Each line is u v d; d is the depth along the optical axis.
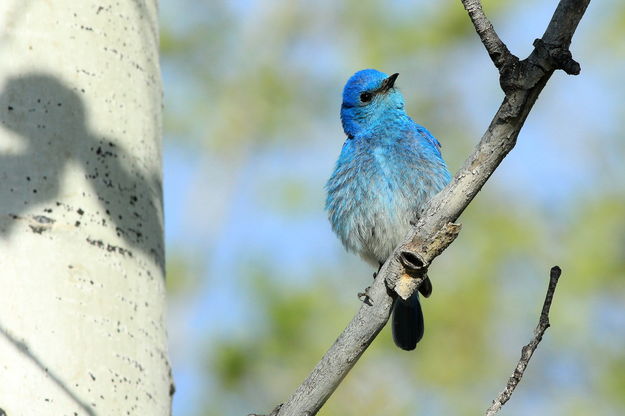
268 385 13.02
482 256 14.43
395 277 6.31
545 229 14.82
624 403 13.60
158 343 6.11
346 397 12.66
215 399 12.99
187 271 14.52
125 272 5.99
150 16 6.78
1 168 5.85
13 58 6.08
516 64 5.79
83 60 6.24
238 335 13.24
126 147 6.26
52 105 6.06
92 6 6.39
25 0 6.20
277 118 16.48
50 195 5.88
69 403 5.50
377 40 16.84
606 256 14.47
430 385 13.31
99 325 5.76
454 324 13.75
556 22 5.73
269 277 13.62
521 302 14.14
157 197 6.42
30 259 5.69
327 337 13.24
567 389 13.77
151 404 5.90
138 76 6.51
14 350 5.49
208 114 16.27
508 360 13.76
